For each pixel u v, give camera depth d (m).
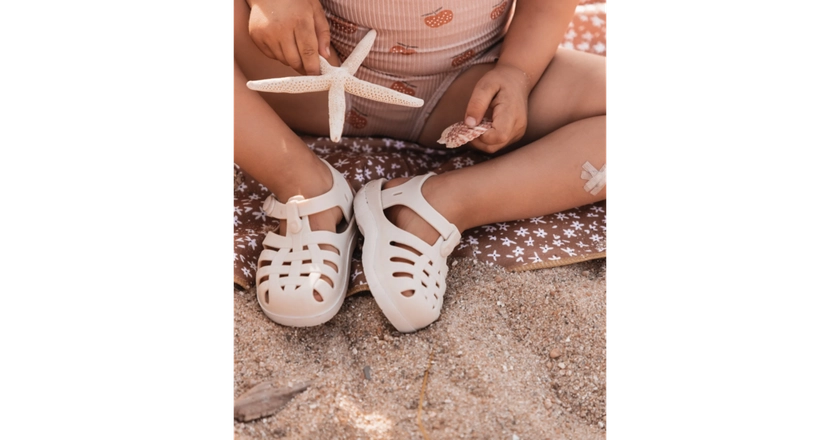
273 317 1.44
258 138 1.49
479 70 1.72
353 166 1.72
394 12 1.57
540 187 1.59
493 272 1.58
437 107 1.77
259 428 1.28
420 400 1.32
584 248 1.62
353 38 1.63
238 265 1.53
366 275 1.46
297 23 1.45
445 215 1.53
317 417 1.29
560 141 1.62
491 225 1.68
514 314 1.51
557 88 1.70
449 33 1.62
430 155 1.86
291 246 1.48
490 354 1.41
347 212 1.58
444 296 1.53
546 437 1.29
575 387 1.39
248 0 1.51
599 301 1.52
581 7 2.12
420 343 1.43
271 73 1.64
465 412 1.30
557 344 1.46
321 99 1.74
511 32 1.67
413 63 1.66
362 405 1.33
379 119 1.78
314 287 1.42
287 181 1.52
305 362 1.40
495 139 1.54
